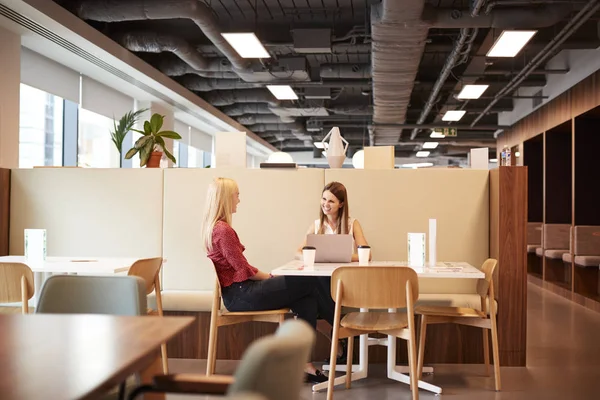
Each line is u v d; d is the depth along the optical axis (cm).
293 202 497
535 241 1155
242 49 792
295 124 1698
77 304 213
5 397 98
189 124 1452
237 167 502
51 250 511
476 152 519
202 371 417
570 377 414
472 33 848
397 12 699
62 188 512
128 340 139
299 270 339
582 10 728
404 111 1273
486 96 1374
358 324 346
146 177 507
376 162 514
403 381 389
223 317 378
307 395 365
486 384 395
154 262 370
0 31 684
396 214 495
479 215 491
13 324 157
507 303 445
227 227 377
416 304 450
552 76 1077
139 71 914
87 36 748
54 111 916
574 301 828
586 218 880
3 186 508
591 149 896
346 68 1102
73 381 107
